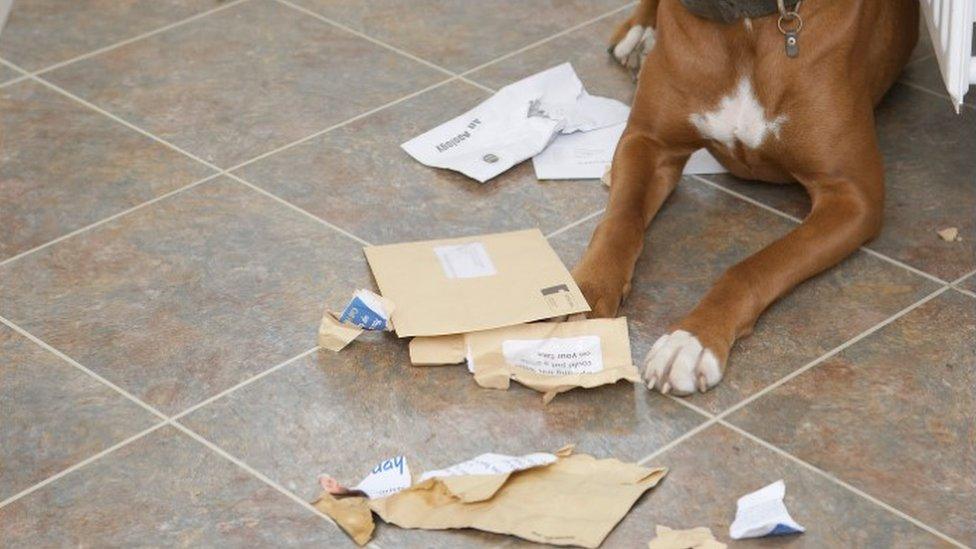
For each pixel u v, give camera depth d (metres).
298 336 2.75
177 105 3.31
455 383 2.66
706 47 2.83
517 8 3.62
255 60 3.45
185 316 2.79
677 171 3.00
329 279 2.86
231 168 3.13
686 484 2.49
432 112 3.28
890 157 3.12
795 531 2.42
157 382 2.67
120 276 2.88
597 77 3.38
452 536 2.42
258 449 2.56
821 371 2.67
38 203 3.05
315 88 3.36
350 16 3.60
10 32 3.55
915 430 2.57
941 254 2.90
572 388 2.64
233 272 2.88
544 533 2.41
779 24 2.78
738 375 2.66
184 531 2.44
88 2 3.66
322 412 2.62
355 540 2.42
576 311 2.69
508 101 3.26
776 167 2.93
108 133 3.23
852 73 2.83
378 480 2.48
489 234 2.94
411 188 3.07
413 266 2.80
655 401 2.62
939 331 2.74
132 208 3.03
